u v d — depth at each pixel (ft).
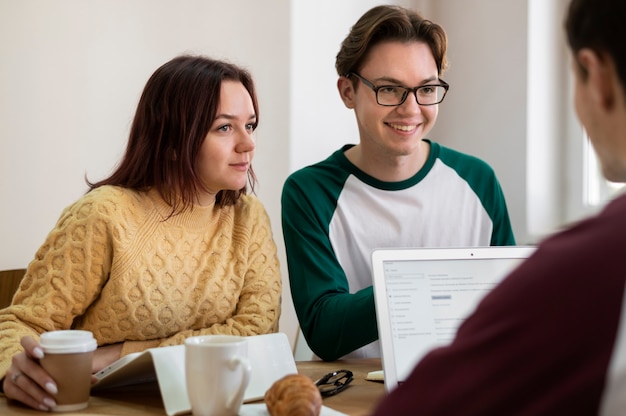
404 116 5.92
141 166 5.41
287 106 10.07
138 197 5.36
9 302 8.00
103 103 9.26
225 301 5.58
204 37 9.70
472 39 10.37
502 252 4.67
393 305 4.44
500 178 9.98
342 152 6.60
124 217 5.18
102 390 4.38
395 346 4.39
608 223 2.18
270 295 5.82
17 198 8.89
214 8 9.73
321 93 10.34
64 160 9.10
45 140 9.00
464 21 10.49
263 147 9.96
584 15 2.44
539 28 9.67
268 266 5.91
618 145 2.46
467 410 2.19
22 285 5.06
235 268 5.69
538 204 9.73
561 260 2.16
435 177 6.54
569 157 9.82
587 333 2.07
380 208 6.38
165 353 4.00
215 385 3.74
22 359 4.02
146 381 4.46
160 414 3.93
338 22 10.43
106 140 9.29
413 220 6.41
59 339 3.92
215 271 5.54
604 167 2.60
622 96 2.38
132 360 4.00
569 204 9.82
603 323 2.06
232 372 3.76
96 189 5.31
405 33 5.89
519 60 9.71
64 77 9.06
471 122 10.39
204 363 3.75
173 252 5.37
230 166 5.38
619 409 2.02
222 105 5.29
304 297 5.92
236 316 5.58
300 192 6.35
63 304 4.96
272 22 9.96
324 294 5.82
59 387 3.92
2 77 8.77
